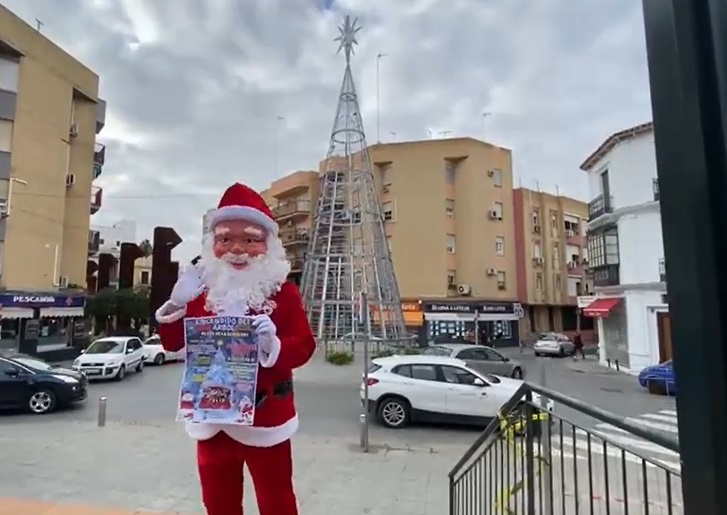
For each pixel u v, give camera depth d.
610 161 23.58
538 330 40.75
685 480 1.00
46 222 23.53
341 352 24.45
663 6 1.08
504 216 38.12
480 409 11.05
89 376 18.20
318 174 42.84
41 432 10.15
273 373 2.36
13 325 21.84
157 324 2.56
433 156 36.66
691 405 0.99
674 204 1.04
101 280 40.50
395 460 8.47
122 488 6.65
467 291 35.78
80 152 26.55
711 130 0.97
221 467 2.38
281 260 2.55
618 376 21.42
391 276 28.48
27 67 22.50
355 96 29.70
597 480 3.16
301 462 8.26
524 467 2.90
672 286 1.04
